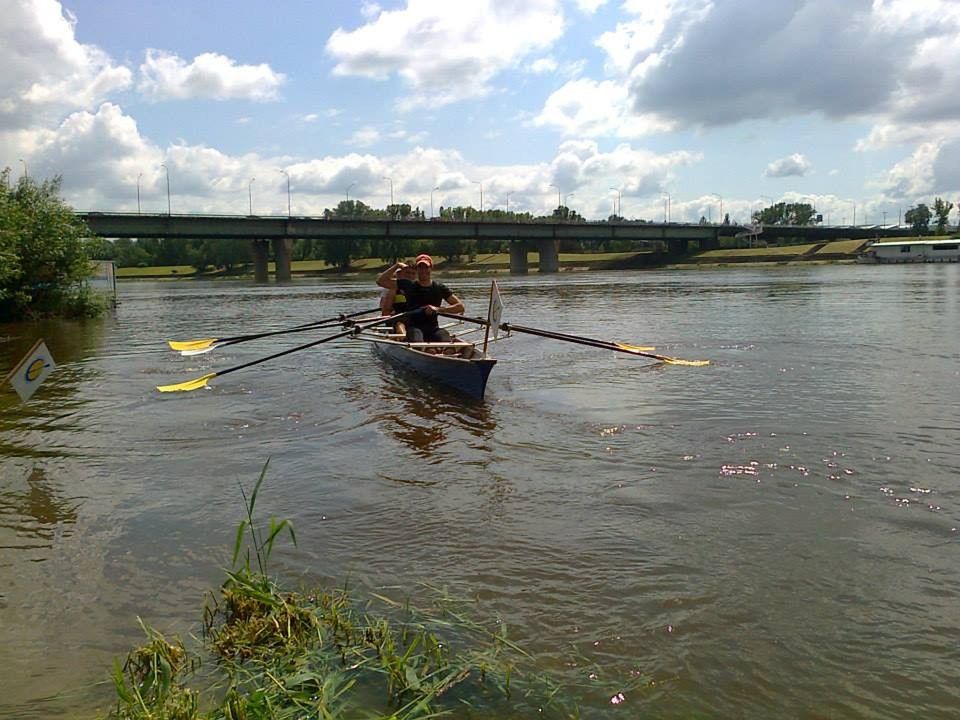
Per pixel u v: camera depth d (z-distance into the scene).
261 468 7.14
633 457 7.16
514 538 5.28
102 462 7.43
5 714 3.38
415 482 6.61
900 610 4.14
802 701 3.39
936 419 8.24
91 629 4.17
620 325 20.64
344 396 10.64
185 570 4.90
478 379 9.96
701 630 3.99
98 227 63.28
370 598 4.43
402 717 3.28
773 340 15.87
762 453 7.12
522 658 3.77
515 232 83.25
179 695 3.36
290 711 3.29
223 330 22.30
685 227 103.06
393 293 14.56
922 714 3.28
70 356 16.14
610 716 3.30
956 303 25.45
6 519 5.88
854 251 102.81
